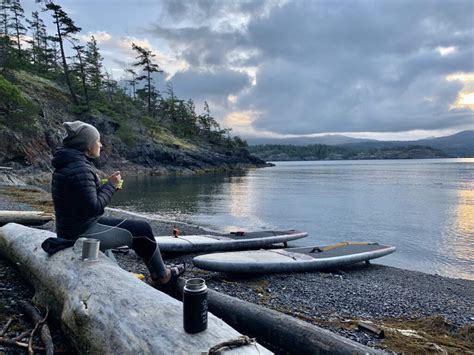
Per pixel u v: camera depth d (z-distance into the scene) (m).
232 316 4.27
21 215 9.68
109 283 3.09
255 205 27.97
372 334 4.87
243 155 107.94
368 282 8.73
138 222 4.06
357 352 3.30
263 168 108.94
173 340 2.29
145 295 2.92
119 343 2.48
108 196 3.70
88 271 3.32
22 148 43.97
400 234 17.83
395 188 43.91
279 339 3.82
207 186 45.03
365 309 6.48
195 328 2.32
